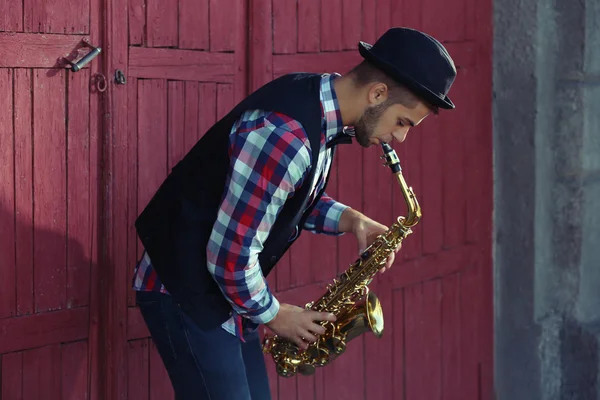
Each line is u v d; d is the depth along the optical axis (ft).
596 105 15.57
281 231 8.70
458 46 14.39
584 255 15.88
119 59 10.27
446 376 14.88
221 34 11.30
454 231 14.73
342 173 12.82
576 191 15.67
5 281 9.62
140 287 9.21
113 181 10.36
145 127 10.62
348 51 12.80
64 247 10.08
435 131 14.19
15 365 9.77
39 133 9.74
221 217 8.29
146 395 10.98
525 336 15.74
